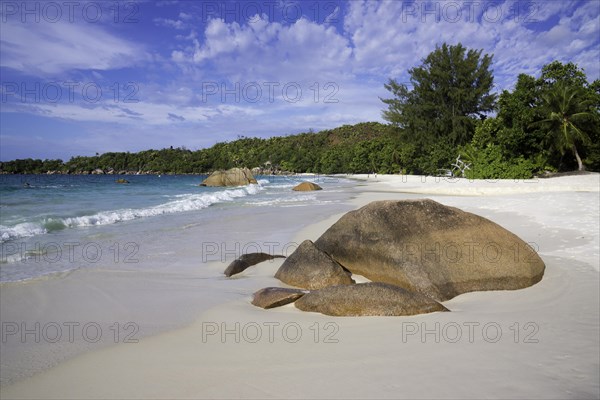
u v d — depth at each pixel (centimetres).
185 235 993
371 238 602
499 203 1531
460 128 5441
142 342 391
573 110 3647
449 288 534
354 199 2134
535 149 3772
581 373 307
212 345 379
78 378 322
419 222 605
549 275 595
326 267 584
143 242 905
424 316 443
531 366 319
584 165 3941
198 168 9888
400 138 6184
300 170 10762
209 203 1859
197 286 595
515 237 599
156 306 500
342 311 453
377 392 283
